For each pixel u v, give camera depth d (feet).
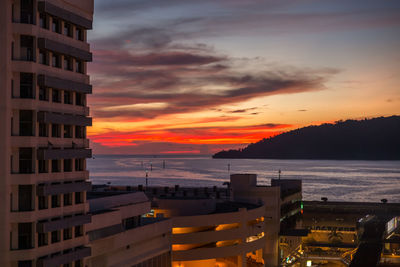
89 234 239.50
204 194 524.11
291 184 597.11
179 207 381.81
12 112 206.28
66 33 232.53
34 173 209.26
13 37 206.59
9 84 204.13
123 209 268.62
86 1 241.35
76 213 233.76
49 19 218.79
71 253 222.89
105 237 248.52
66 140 232.32
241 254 376.48
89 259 241.35
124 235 263.08
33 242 207.82
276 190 503.61
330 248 617.62
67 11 225.97
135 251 277.03
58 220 217.36
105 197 274.57
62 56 228.63
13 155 207.31
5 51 202.59
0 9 201.87
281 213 536.83
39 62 215.72
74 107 237.66
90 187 240.73
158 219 308.40
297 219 604.49
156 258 297.12
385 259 547.49
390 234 643.86
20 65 205.87
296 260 558.97
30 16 210.38
